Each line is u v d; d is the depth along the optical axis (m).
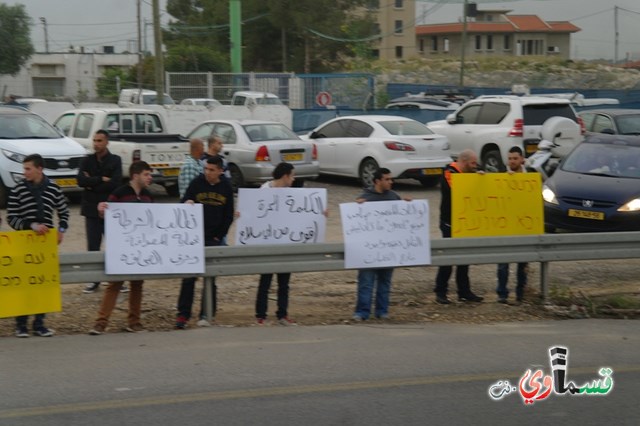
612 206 12.88
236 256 9.15
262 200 9.45
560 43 106.00
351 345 8.53
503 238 10.06
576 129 19.73
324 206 9.55
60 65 67.00
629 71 69.94
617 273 12.19
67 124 20.34
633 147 14.48
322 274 12.01
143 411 6.43
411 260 9.68
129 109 20.11
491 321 9.81
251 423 6.18
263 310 9.48
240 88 40.12
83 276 8.80
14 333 8.95
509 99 21.02
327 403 6.67
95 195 10.46
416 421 6.29
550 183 13.86
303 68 65.25
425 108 36.28
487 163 21.23
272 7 62.94
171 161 18.05
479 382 7.30
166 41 68.81
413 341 8.74
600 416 6.49
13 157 16.47
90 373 7.43
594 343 8.77
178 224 9.03
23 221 8.74
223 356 8.04
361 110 31.97
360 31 67.62
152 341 8.62
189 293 9.19
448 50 104.75
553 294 10.59
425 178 20.06
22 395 6.80
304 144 19.00
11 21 59.38
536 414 6.50
